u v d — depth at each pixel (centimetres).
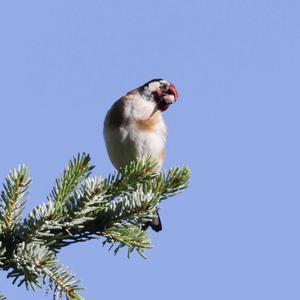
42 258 566
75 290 580
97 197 626
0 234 594
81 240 655
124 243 665
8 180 602
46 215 589
